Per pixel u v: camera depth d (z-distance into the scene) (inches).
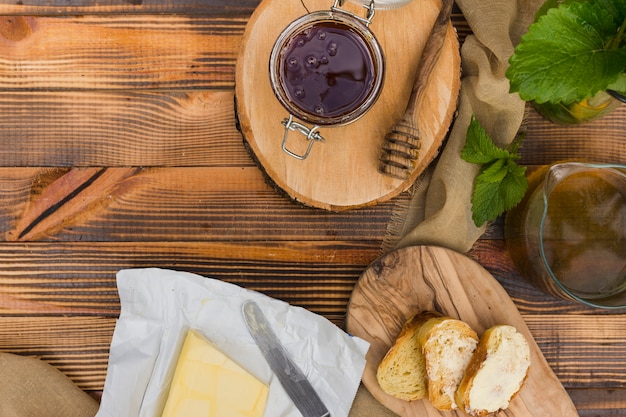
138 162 33.3
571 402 32.2
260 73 30.0
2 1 32.9
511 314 32.3
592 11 25.0
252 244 33.4
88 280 33.3
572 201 31.9
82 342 33.2
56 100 33.1
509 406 32.4
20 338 33.2
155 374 32.2
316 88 27.8
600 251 32.0
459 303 32.4
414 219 33.2
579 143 33.6
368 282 32.3
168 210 33.3
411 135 29.1
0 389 32.1
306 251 33.4
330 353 32.1
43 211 33.2
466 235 32.8
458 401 31.2
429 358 30.8
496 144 32.9
